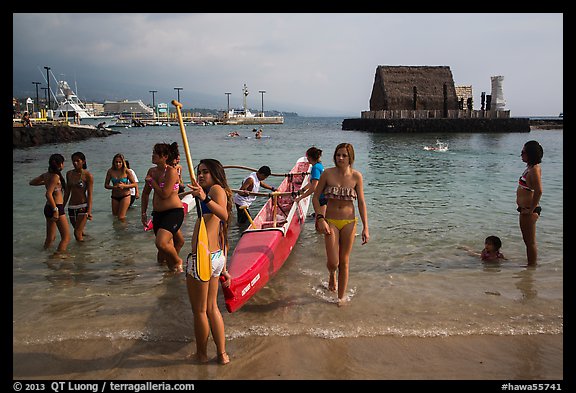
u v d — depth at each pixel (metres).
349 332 4.59
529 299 5.38
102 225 8.92
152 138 46.03
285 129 76.50
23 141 33.66
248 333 4.59
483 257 6.84
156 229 6.46
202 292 3.98
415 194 12.16
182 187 9.15
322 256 7.12
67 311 5.14
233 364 4.08
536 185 6.26
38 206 10.49
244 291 5.07
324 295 5.55
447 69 57.84
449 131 51.06
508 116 53.09
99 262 6.83
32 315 5.03
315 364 4.06
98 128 53.81
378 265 6.58
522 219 6.52
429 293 5.57
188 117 109.00
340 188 5.25
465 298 5.42
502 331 4.60
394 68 57.22
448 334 4.54
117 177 9.31
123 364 4.10
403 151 26.47
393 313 5.02
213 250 4.12
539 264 6.61
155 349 4.35
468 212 9.89
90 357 4.22
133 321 4.90
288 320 4.87
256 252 5.79
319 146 32.34
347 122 64.75
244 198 9.02
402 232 8.27
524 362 4.07
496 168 18.02
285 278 6.15
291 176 10.24
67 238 7.37
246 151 27.89
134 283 6.00
